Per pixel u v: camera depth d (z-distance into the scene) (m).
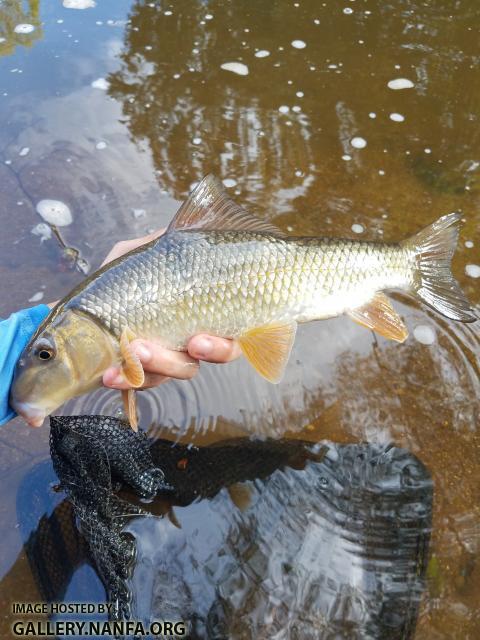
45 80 0.84
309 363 0.54
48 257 0.61
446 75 0.86
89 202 0.67
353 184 0.69
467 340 0.55
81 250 0.62
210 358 0.39
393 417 0.50
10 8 0.99
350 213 0.66
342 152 0.74
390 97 0.82
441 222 0.45
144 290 0.37
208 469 0.45
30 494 0.44
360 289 0.42
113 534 0.39
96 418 0.41
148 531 0.41
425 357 0.54
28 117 0.77
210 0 1.01
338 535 0.42
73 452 0.40
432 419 0.50
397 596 0.39
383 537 0.42
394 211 0.66
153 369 0.38
